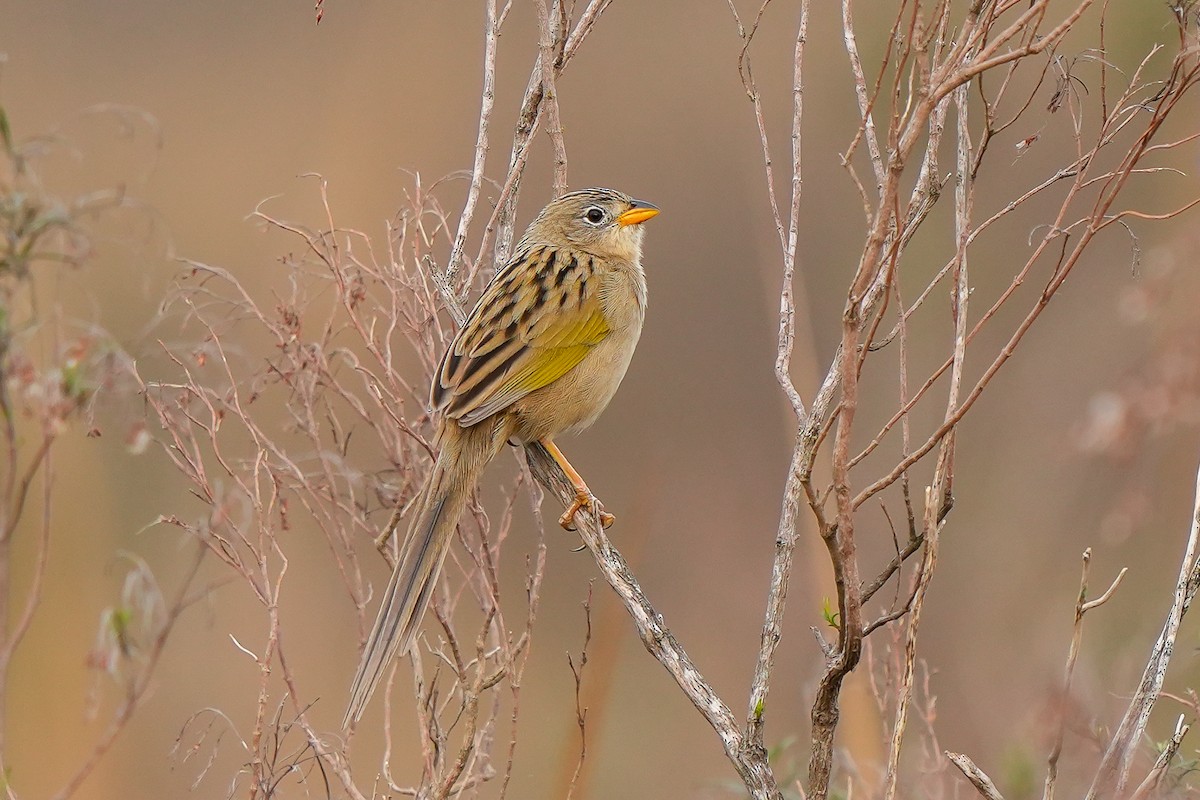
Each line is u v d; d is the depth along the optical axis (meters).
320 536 15.18
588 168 21.05
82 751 12.53
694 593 16.97
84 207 6.15
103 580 13.41
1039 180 16.77
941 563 14.95
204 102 22.31
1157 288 10.74
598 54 21.72
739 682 15.70
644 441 18.89
